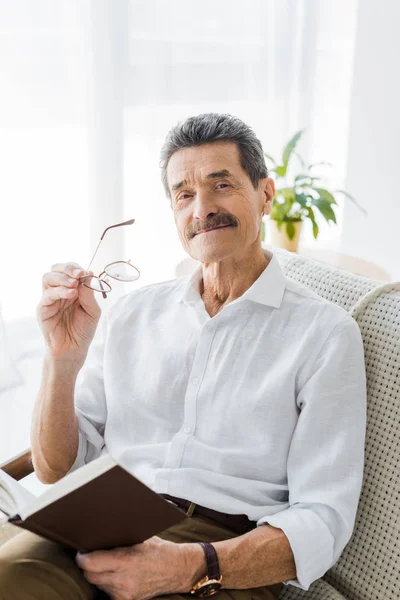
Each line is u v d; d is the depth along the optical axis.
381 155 2.66
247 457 1.19
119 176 2.37
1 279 2.32
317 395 1.14
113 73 2.25
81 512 0.89
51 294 1.20
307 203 2.29
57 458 1.28
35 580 1.01
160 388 1.28
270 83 2.61
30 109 2.19
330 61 2.76
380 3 2.51
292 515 1.10
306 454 1.14
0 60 2.10
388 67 2.54
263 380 1.20
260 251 1.29
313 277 1.36
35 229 2.32
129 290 2.56
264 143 2.68
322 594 1.14
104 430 1.37
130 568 1.01
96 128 2.29
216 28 2.41
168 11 2.30
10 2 2.06
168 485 1.21
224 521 1.18
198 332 1.28
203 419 1.23
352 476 1.12
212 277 1.30
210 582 1.04
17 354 2.41
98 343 1.41
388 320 1.19
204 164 1.21
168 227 2.57
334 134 2.88
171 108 2.43
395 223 2.68
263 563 1.07
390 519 1.13
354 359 1.16
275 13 2.51
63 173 2.30
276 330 1.22
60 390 1.26
